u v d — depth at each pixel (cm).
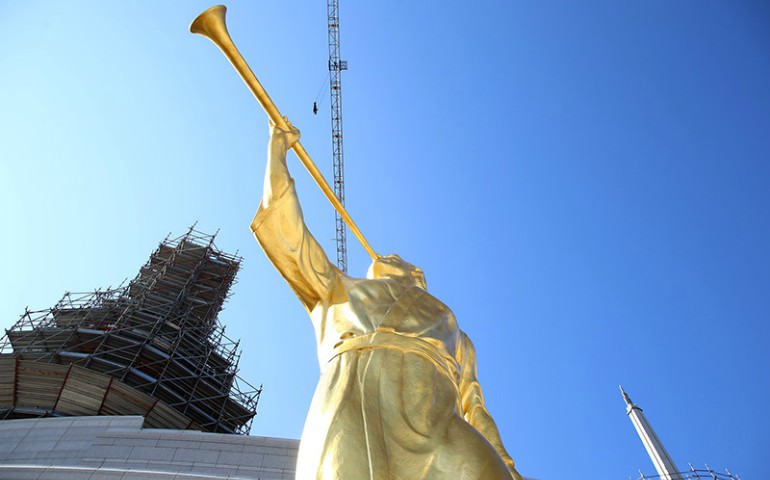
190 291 6425
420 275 799
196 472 3077
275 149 691
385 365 582
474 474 504
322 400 569
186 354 5600
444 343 636
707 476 3641
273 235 667
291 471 3095
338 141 9369
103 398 4616
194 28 690
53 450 3356
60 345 5331
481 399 725
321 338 674
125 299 5941
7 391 4616
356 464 496
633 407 4350
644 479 3875
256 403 5625
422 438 534
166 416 4784
